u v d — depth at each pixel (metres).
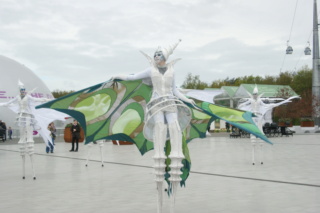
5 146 29.30
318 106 42.28
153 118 6.39
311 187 9.30
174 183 6.19
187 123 6.80
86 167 14.31
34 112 11.80
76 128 22.38
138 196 8.67
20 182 10.92
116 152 21.14
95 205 7.75
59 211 7.25
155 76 6.41
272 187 9.37
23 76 48.09
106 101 7.16
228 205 7.56
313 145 23.50
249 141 29.02
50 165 15.22
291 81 76.31
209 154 18.50
